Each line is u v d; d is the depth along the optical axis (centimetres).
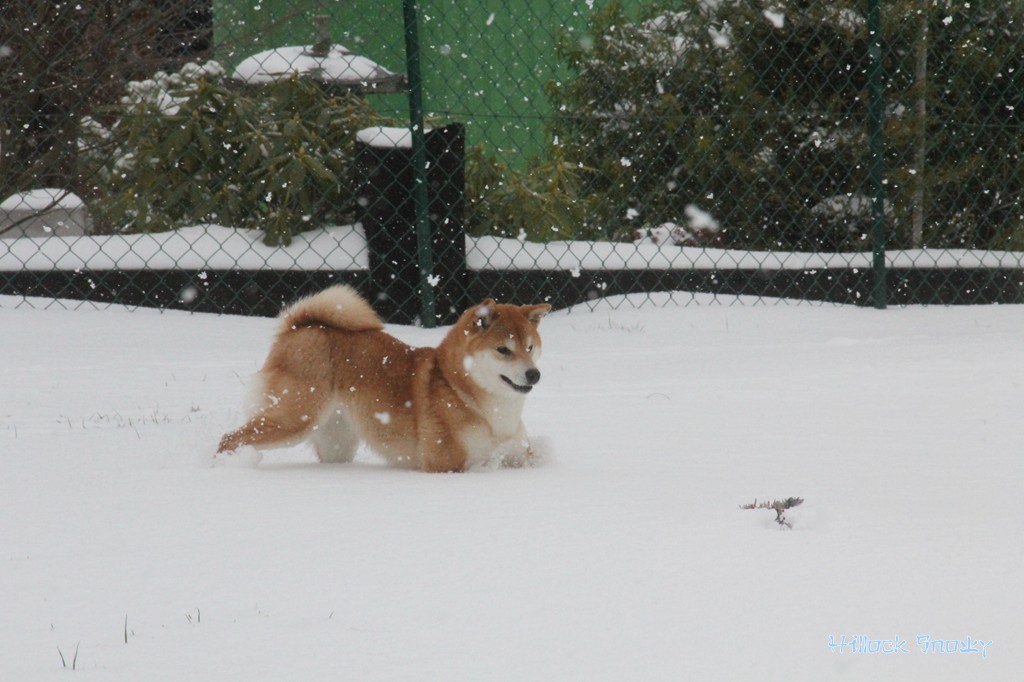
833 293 1248
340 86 1261
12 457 555
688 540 377
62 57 1242
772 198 1382
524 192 1235
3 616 308
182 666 265
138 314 1033
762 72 1357
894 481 494
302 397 584
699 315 1124
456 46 1652
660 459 563
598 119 1409
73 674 261
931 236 1429
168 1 1411
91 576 345
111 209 1145
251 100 1209
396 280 1098
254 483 498
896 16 1339
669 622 294
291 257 1091
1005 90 1362
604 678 257
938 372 835
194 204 1162
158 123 1178
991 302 1293
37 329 948
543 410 717
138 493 471
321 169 1128
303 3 1527
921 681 255
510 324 577
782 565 345
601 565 347
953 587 322
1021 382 784
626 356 944
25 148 1277
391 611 305
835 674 259
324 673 260
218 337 974
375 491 478
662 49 1384
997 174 1438
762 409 711
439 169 1088
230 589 329
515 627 291
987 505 438
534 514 422
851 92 1372
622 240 1391
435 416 567
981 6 1412
